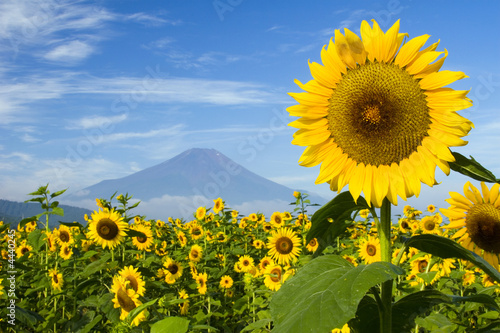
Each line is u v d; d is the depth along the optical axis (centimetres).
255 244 1260
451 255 287
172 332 205
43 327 684
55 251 934
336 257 277
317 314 219
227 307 875
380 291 305
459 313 634
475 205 412
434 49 298
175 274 916
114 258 769
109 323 640
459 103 290
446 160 281
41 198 788
